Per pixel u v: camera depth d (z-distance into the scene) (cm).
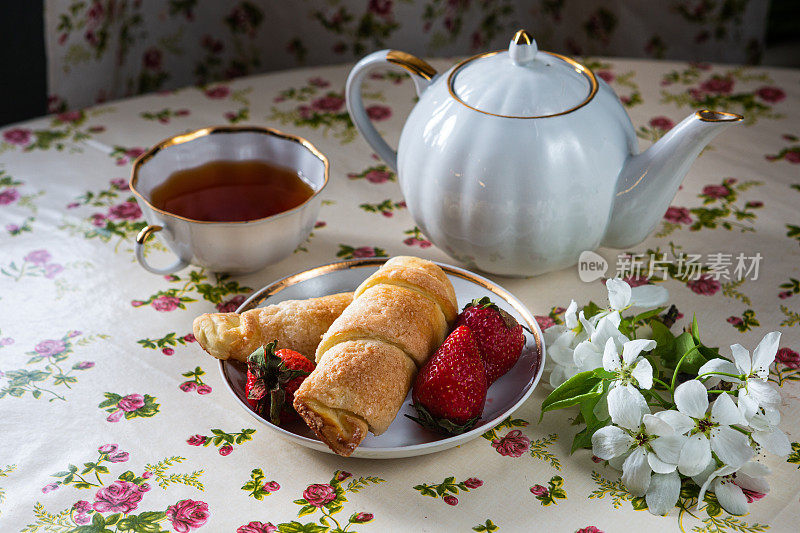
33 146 89
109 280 76
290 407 64
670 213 81
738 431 61
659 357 67
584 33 145
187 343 72
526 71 71
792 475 63
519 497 63
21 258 78
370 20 122
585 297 74
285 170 79
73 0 107
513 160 69
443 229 72
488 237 71
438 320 66
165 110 94
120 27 118
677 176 70
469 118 70
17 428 66
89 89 116
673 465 61
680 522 61
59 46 108
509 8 144
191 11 125
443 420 62
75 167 87
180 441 66
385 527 61
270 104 94
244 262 74
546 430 66
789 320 72
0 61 112
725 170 85
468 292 72
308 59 127
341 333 64
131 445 66
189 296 75
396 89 96
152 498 63
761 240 78
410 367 64
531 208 69
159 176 78
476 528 61
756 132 89
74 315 74
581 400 63
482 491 63
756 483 62
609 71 97
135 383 69
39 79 113
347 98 78
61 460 65
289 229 73
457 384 62
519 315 70
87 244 79
